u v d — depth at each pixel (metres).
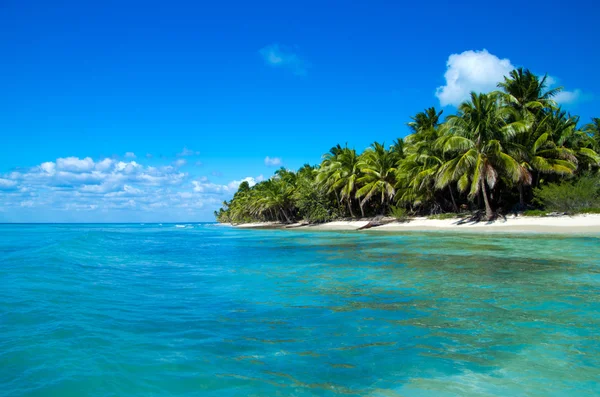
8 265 13.60
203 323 6.90
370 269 13.20
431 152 38.84
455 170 33.16
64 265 14.24
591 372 4.71
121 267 14.55
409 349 5.54
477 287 9.67
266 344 5.80
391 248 20.33
